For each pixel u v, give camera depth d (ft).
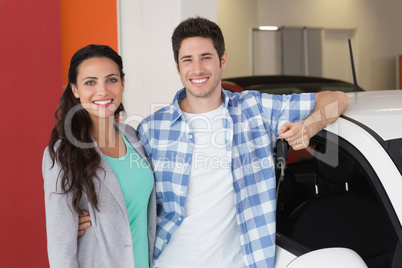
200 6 13.10
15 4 10.22
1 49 10.03
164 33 13.25
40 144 10.71
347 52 35.70
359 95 7.02
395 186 4.86
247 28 32.76
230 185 6.29
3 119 10.07
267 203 6.25
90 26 13.21
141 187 6.08
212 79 6.22
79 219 5.74
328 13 34.65
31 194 10.54
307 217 6.09
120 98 6.15
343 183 6.10
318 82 15.65
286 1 33.37
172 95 13.43
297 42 33.60
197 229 6.31
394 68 36.83
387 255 5.56
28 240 10.53
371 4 35.83
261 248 6.17
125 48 13.85
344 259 4.73
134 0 13.60
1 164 10.05
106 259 5.80
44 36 10.76
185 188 6.22
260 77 16.49
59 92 11.09
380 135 5.26
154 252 6.58
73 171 5.55
